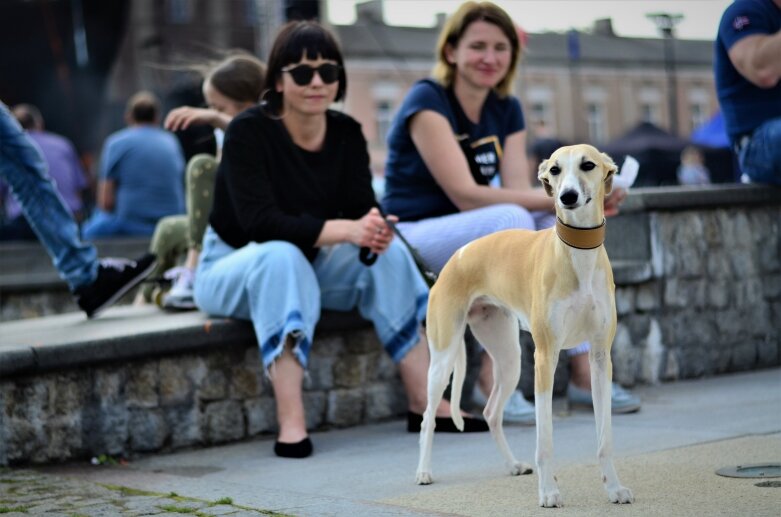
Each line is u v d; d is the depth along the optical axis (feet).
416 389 20.25
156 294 24.85
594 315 13.61
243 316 20.25
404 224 22.13
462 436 19.57
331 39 20.38
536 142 80.53
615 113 156.97
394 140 22.79
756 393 22.53
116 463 19.07
